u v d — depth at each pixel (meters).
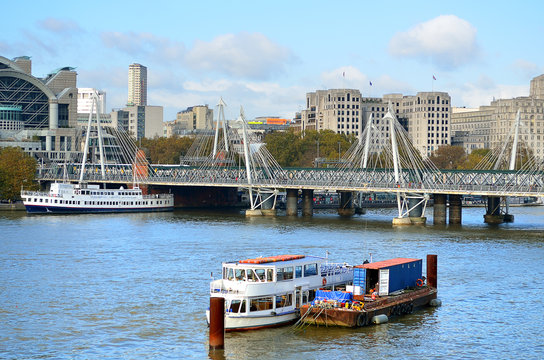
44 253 150.00
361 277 100.06
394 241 170.88
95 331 93.06
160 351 85.75
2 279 122.38
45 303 106.12
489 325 96.38
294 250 154.50
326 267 105.56
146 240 172.00
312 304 95.44
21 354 84.69
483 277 125.75
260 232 190.50
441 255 148.50
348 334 91.50
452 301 108.56
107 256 146.25
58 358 83.50
